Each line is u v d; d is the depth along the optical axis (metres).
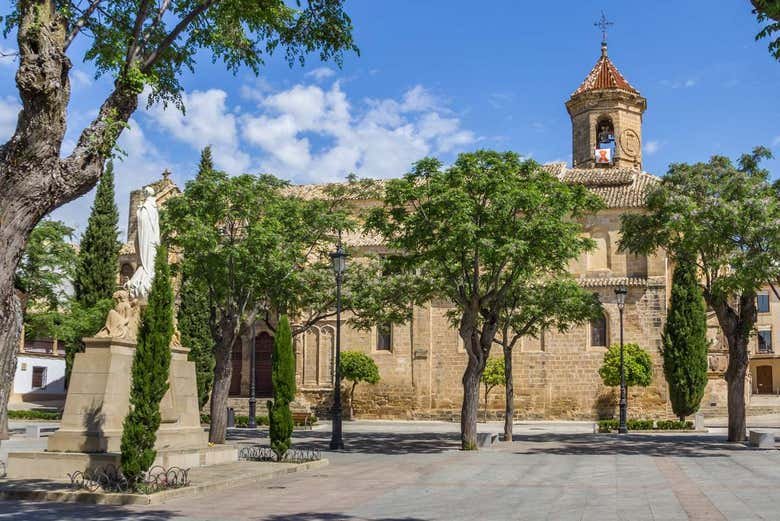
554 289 31.81
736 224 27.55
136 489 14.98
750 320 31.19
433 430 42.31
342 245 32.22
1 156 11.65
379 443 32.22
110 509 13.64
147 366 15.39
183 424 20.58
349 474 20.03
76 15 12.91
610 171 52.56
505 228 26.27
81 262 48.41
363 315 33.28
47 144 11.60
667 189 29.91
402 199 27.20
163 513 13.18
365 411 52.59
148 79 13.06
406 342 52.50
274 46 16.80
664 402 47.41
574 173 53.12
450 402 51.41
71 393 17.75
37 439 33.38
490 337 28.62
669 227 28.42
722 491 16.05
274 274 28.05
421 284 31.56
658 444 30.62
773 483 17.48
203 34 16.27
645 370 46.09
